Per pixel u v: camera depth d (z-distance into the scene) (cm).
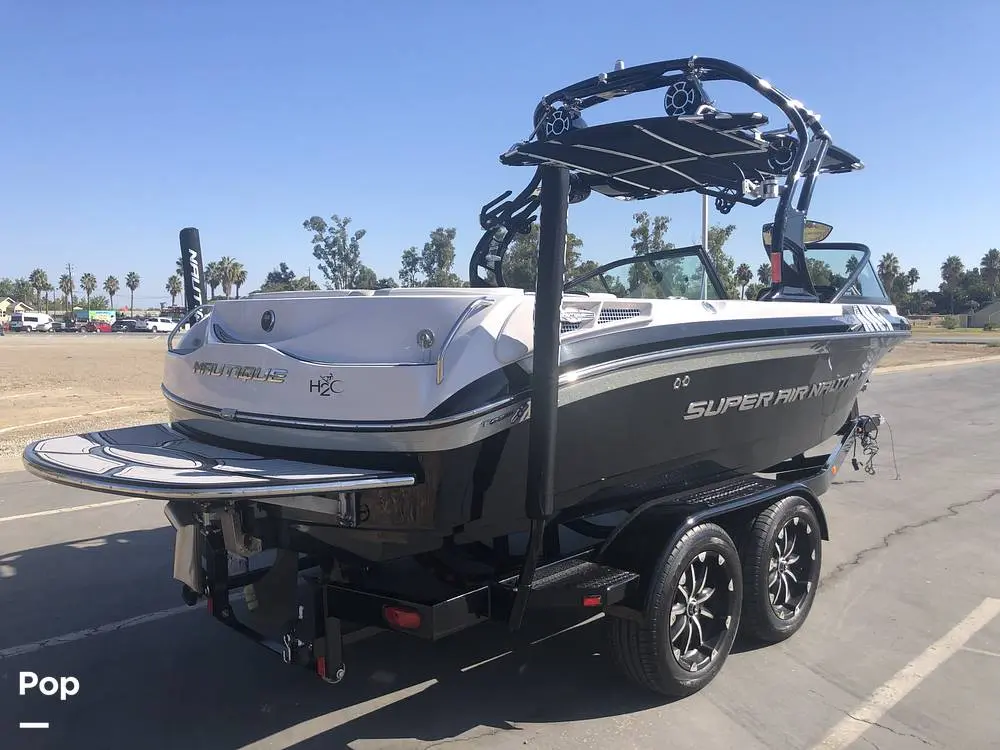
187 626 464
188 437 404
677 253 570
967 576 547
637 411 383
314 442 335
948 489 812
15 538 632
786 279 534
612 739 340
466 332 320
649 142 498
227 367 374
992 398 1653
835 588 526
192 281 504
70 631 457
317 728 351
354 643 442
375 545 334
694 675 379
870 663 415
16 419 1283
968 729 347
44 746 335
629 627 364
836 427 618
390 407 315
